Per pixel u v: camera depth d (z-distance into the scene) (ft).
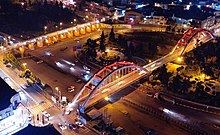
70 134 382.01
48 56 611.06
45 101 447.01
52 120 406.00
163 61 565.12
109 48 627.46
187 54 584.81
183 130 392.27
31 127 334.65
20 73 528.63
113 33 654.53
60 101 440.45
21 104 410.93
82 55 608.19
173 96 460.55
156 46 602.03
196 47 611.06
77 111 415.64
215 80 505.66
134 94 470.39
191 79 508.12
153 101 452.76
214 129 392.88
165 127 398.21
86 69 552.41
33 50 638.12
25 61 588.91
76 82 510.58
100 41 623.77
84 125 397.60
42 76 532.32
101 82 418.51
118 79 482.28
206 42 641.40
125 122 407.85
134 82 485.56
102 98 432.25
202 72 524.11
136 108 436.76
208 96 452.76
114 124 403.95
